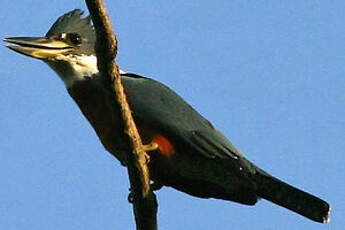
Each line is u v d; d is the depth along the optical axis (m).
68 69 12.71
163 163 11.92
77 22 13.32
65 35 13.02
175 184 12.30
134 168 10.02
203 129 12.03
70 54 12.77
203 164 11.95
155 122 11.87
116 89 9.44
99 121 12.13
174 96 12.27
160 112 11.90
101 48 9.03
